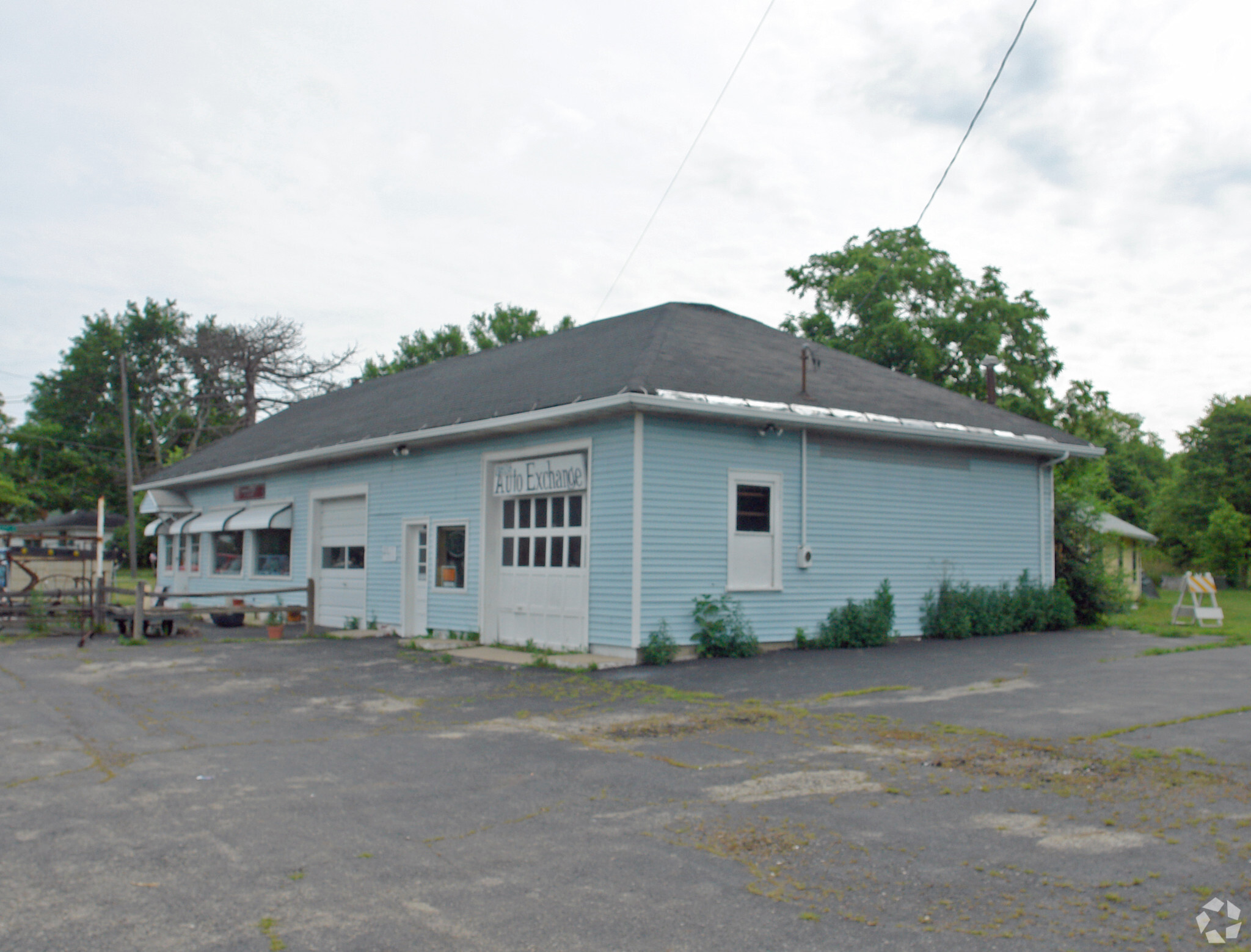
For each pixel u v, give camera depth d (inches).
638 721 346.9
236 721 355.9
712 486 531.2
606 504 518.6
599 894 175.9
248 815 229.5
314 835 212.7
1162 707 351.3
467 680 456.8
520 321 2121.1
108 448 2463.1
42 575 809.5
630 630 497.4
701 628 518.9
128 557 2253.9
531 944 154.4
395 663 524.1
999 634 653.3
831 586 581.6
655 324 642.8
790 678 444.5
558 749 302.7
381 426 711.1
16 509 2065.7
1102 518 796.6
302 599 811.4
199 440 2370.8
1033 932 155.5
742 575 541.0
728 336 660.7
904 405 632.4
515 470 586.9
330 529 793.6
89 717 364.8
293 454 775.1
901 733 314.0
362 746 309.4
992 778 252.7
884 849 197.8
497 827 218.4
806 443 573.3
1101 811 220.4
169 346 2573.8
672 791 248.1
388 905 171.2
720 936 156.9
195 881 183.8
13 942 155.0
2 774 272.2
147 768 279.6
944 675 447.8
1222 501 1929.1
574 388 534.0
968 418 657.6
